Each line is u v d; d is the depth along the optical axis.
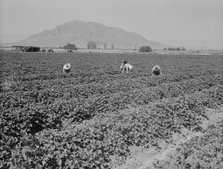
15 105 13.77
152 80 23.97
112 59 57.09
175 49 186.12
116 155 9.98
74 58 56.88
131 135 11.08
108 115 13.36
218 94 19.22
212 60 63.75
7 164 7.95
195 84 22.62
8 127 10.74
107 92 19.38
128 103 16.27
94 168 8.96
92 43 193.25
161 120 12.83
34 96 16.42
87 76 27.95
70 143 9.50
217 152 9.38
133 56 73.56
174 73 31.08
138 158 10.12
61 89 18.30
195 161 8.59
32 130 11.76
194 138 11.09
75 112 13.23
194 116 14.43
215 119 15.40
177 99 15.80
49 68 33.94
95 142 9.94
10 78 24.28
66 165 8.52
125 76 27.44
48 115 12.52
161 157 10.23
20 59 48.78
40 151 8.59
